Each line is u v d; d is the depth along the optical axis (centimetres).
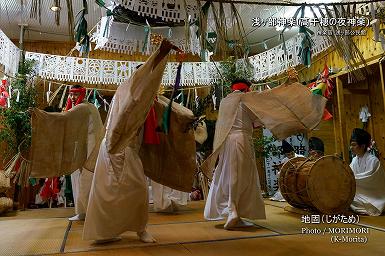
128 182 238
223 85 539
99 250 226
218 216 312
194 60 665
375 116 521
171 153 285
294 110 300
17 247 239
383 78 437
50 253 221
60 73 545
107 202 233
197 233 280
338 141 570
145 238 246
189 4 217
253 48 605
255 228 299
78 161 338
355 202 386
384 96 438
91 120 352
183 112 283
